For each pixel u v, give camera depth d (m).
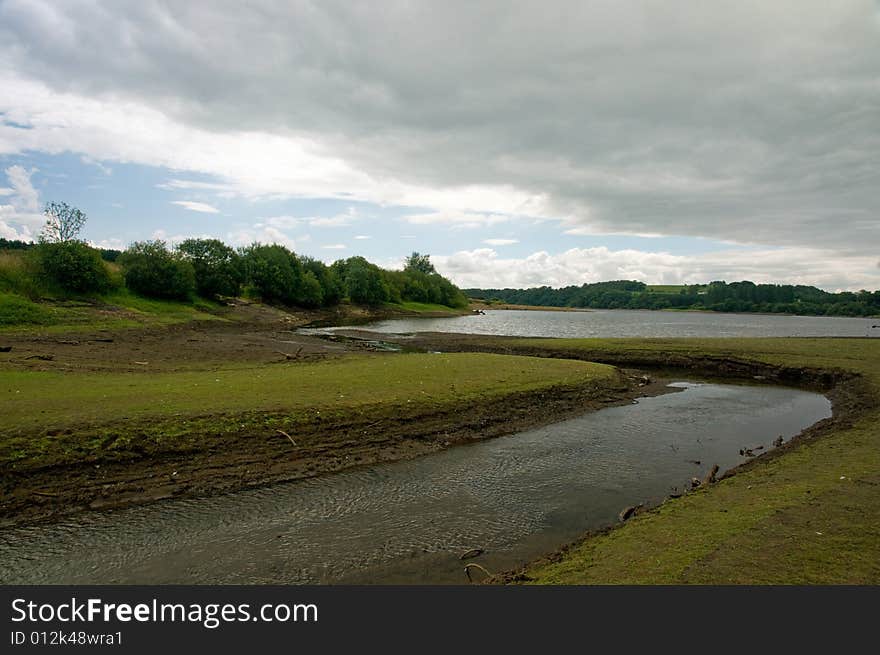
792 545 8.48
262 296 92.25
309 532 10.82
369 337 54.41
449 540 10.54
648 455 16.66
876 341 44.34
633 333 72.69
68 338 35.12
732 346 41.12
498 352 43.66
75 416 14.69
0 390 17.84
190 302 69.00
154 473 13.00
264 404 17.39
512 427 19.53
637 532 9.74
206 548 10.10
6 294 41.78
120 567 9.41
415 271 155.62
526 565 9.21
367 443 16.28
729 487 12.16
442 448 16.84
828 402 25.81
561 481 14.15
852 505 10.12
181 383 20.73
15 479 11.81
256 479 13.44
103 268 55.06
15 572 9.22
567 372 28.00
